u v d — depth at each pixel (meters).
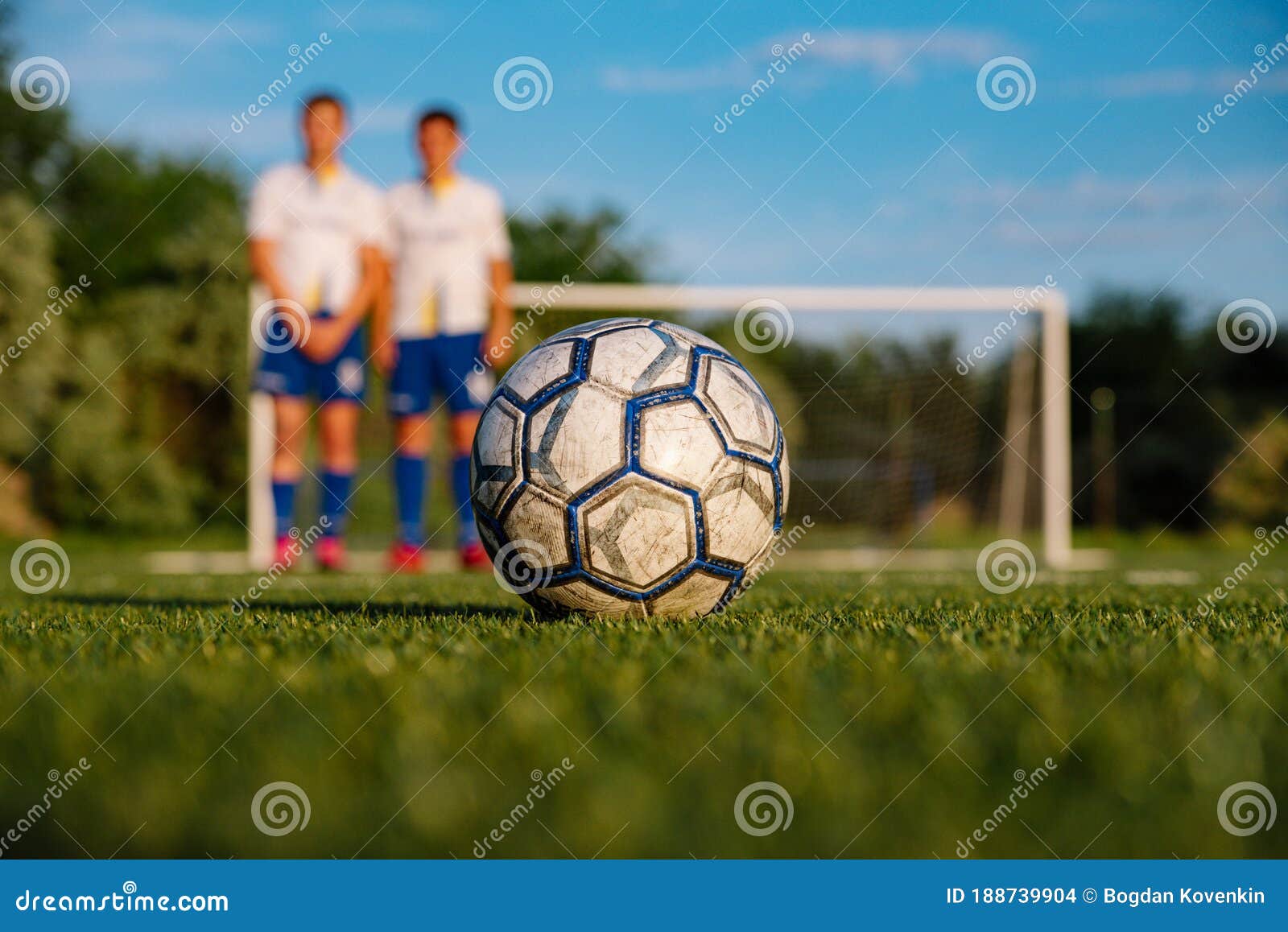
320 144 7.59
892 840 1.23
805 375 16.06
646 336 3.26
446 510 17.69
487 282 7.98
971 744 1.60
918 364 15.64
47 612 4.23
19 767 1.50
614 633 2.80
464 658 2.44
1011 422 17.22
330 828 1.26
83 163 21.31
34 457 19.83
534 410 3.19
